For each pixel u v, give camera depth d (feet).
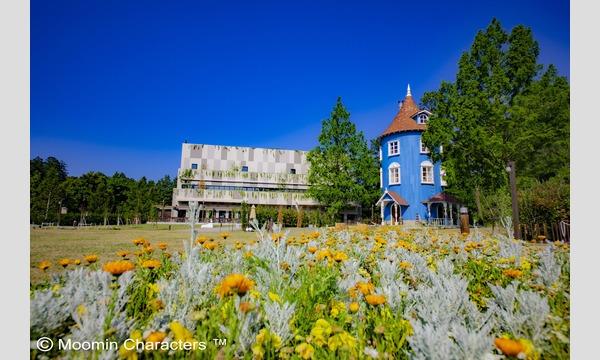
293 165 166.71
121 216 126.72
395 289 6.43
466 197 83.46
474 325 5.32
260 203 141.79
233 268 9.73
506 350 3.33
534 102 50.90
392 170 95.96
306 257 10.64
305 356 4.40
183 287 6.41
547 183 31.04
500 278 9.23
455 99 59.31
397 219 92.02
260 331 4.89
